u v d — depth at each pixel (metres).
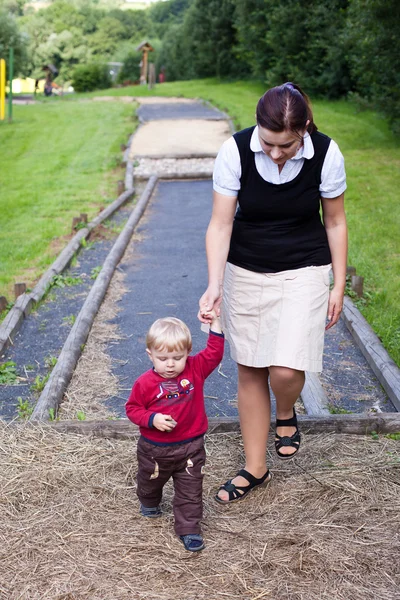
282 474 3.73
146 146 19.06
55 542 3.18
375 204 11.80
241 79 38.50
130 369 5.44
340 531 3.24
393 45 15.31
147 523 3.34
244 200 3.20
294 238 3.26
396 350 5.62
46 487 3.61
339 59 25.28
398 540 3.17
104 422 4.21
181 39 48.66
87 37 97.31
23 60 41.44
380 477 3.67
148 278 8.08
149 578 2.96
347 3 25.25
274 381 3.30
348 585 2.89
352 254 8.70
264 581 2.93
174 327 3.02
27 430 4.15
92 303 6.77
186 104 29.22
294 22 26.44
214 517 3.39
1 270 8.61
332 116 22.11
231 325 3.43
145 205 12.62
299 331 3.21
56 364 5.27
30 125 24.86
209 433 4.21
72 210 12.69
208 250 3.28
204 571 3.00
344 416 4.26
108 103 30.86
